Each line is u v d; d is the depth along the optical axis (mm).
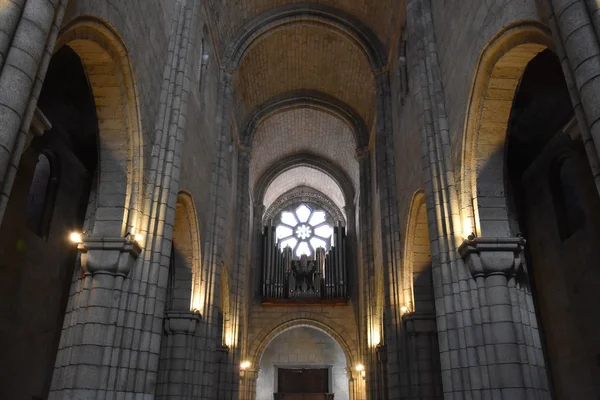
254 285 28781
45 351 12398
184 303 14047
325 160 30750
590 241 11969
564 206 13430
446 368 9438
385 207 16484
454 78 10906
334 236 30359
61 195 13438
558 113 12906
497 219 9695
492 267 9172
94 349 8695
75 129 13750
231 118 19344
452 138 10875
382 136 17688
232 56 18984
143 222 10070
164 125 11133
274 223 34188
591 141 5008
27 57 5148
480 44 9328
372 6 18297
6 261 11055
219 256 15883
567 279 12812
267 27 19500
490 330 8914
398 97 16422
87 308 8984
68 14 7062
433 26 12672
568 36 5293
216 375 19250
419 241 14695
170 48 11992
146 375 9125
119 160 9883
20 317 11484
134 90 9664
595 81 4898
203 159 15406
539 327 13766
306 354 30328
